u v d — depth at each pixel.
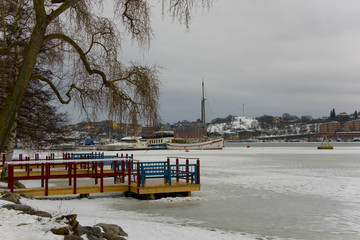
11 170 15.91
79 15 13.29
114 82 13.35
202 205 16.77
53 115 24.31
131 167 21.14
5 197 11.47
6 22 17.48
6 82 14.48
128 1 12.63
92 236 7.68
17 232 7.23
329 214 14.80
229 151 104.88
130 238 9.57
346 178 28.52
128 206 16.27
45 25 9.63
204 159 58.91
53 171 26.88
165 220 13.41
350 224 13.10
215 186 23.61
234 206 16.45
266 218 14.04
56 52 15.80
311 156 69.12
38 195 16.75
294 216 14.41
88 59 13.62
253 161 52.94
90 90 13.75
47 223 7.84
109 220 12.27
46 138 25.00
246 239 10.72
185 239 10.07
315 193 20.58
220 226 12.56
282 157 65.50
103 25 13.64
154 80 13.85
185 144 126.81
